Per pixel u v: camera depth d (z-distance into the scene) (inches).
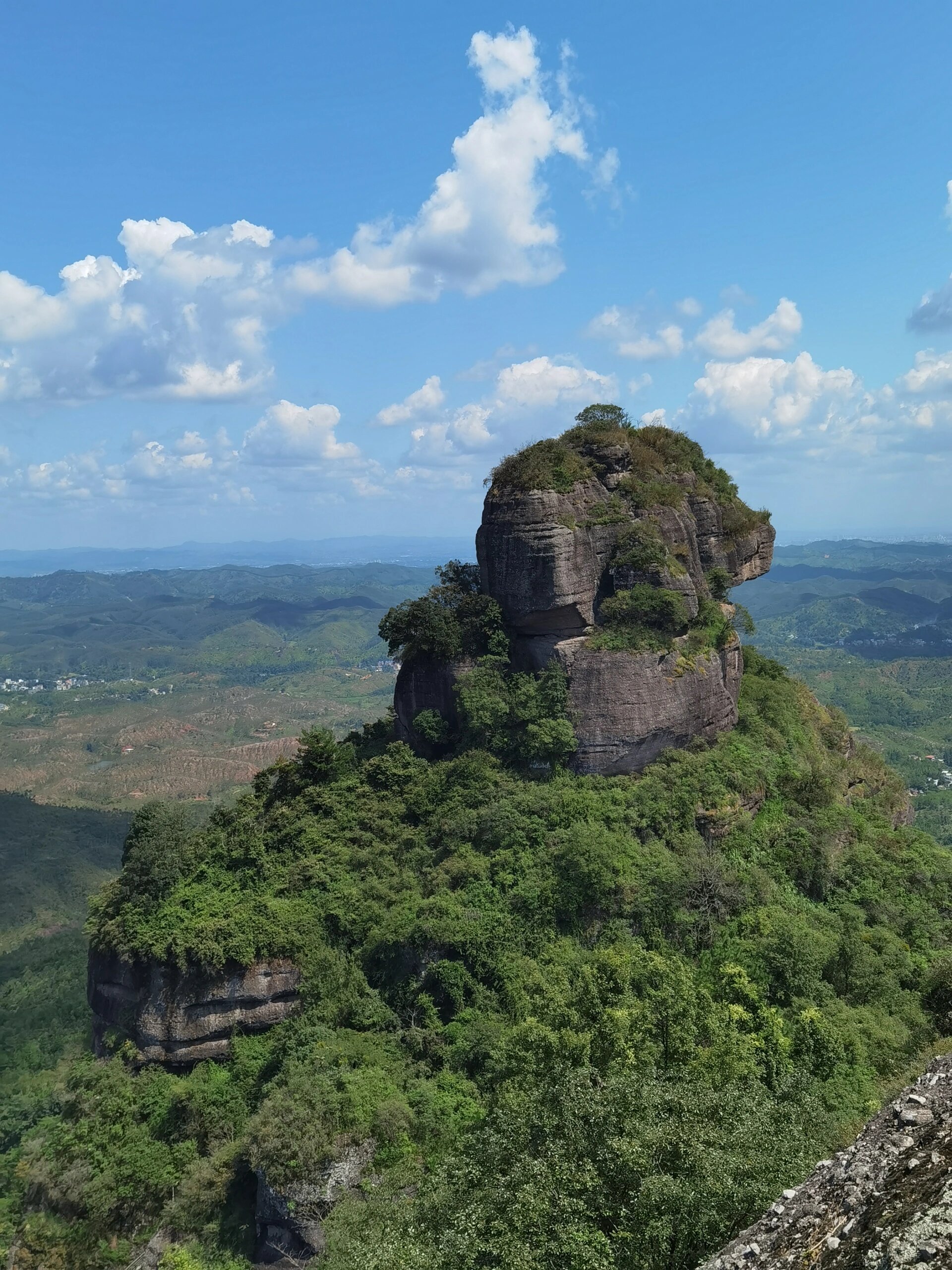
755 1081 1159.6
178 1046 1836.9
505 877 1905.8
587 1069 1080.8
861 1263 433.1
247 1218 1582.2
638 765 2175.2
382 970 1871.3
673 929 1784.0
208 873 2078.0
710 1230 754.8
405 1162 1455.5
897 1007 1633.9
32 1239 1699.1
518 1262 772.0
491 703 2245.3
